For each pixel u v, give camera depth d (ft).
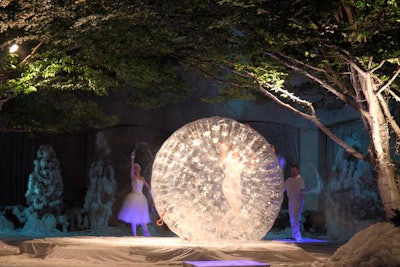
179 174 42.19
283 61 48.01
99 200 71.41
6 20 44.62
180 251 39.91
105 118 64.64
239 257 39.75
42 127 63.98
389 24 40.32
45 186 69.82
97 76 52.24
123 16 43.29
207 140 42.32
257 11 40.70
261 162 42.88
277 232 71.82
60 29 45.21
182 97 66.28
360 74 44.50
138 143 81.82
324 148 78.64
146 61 53.72
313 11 40.29
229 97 56.18
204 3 43.27
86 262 39.58
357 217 68.28
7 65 49.37
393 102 58.59
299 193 57.16
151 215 75.41
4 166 77.71
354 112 74.28
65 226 70.59
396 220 41.57
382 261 37.86
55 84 53.36
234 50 47.11
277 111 80.53
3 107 63.36
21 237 61.11
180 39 46.47
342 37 41.32
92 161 79.51
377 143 44.78
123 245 41.63
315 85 66.54
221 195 42.34
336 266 38.63
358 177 68.90
